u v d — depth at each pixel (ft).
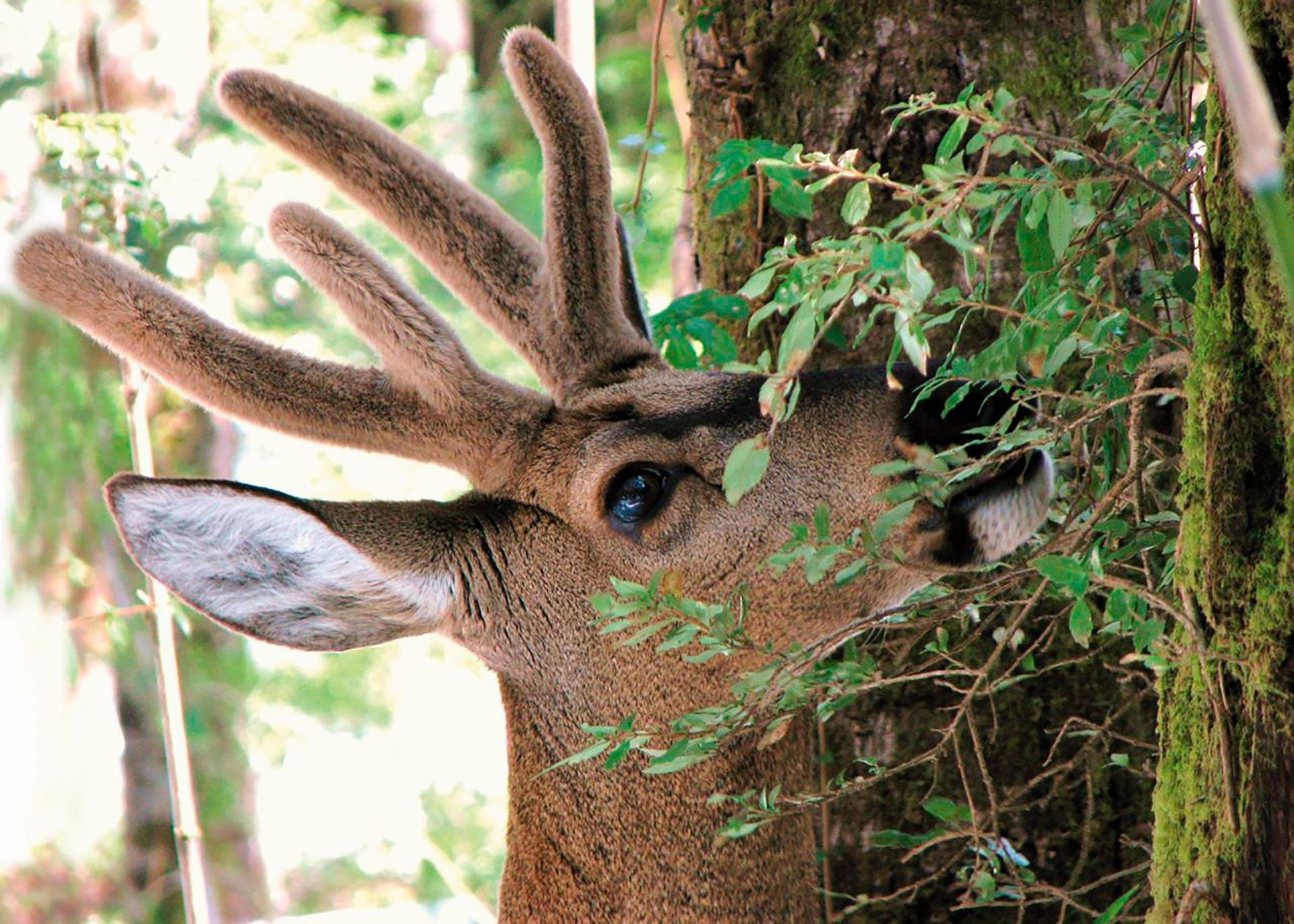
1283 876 16.92
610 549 24.41
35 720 68.59
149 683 69.15
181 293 26.96
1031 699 26.94
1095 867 26.71
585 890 25.03
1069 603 26.11
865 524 21.12
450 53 103.30
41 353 63.31
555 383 26.21
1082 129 26.76
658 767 21.45
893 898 26.27
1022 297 23.98
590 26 35.86
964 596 22.48
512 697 25.49
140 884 70.90
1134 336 24.66
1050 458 22.85
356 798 75.10
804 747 25.21
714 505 23.88
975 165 27.25
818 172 28.22
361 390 26.13
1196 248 22.43
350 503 24.75
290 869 74.43
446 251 27.32
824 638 23.03
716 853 24.49
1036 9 27.35
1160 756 19.61
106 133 42.06
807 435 23.73
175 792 37.19
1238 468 17.78
